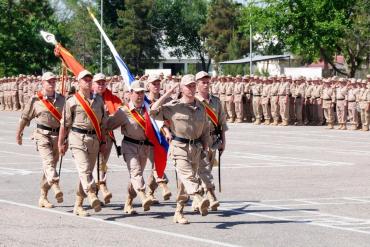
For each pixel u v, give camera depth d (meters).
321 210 15.16
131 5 103.19
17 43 85.50
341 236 12.61
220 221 13.97
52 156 15.45
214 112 14.58
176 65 124.94
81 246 11.72
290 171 21.59
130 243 11.93
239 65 88.38
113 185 18.70
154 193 17.31
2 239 12.21
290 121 44.09
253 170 21.86
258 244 11.91
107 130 14.63
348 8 66.81
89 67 97.69
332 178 20.05
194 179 13.53
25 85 60.59
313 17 66.06
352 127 39.91
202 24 118.19
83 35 100.94
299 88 43.50
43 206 15.47
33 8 87.38
